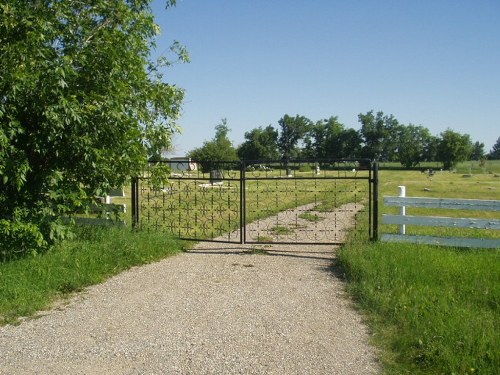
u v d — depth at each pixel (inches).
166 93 370.3
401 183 1531.7
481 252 318.0
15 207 275.9
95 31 319.6
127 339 190.7
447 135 3400.6
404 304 217.3
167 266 311.6
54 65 267.9
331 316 216.1
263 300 240.4
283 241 399.2
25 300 229.8
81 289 259.0
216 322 209.6
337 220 528.4
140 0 356.8
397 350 175.6
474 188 1251.8
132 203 393.1
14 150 259.1
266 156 4175.7
